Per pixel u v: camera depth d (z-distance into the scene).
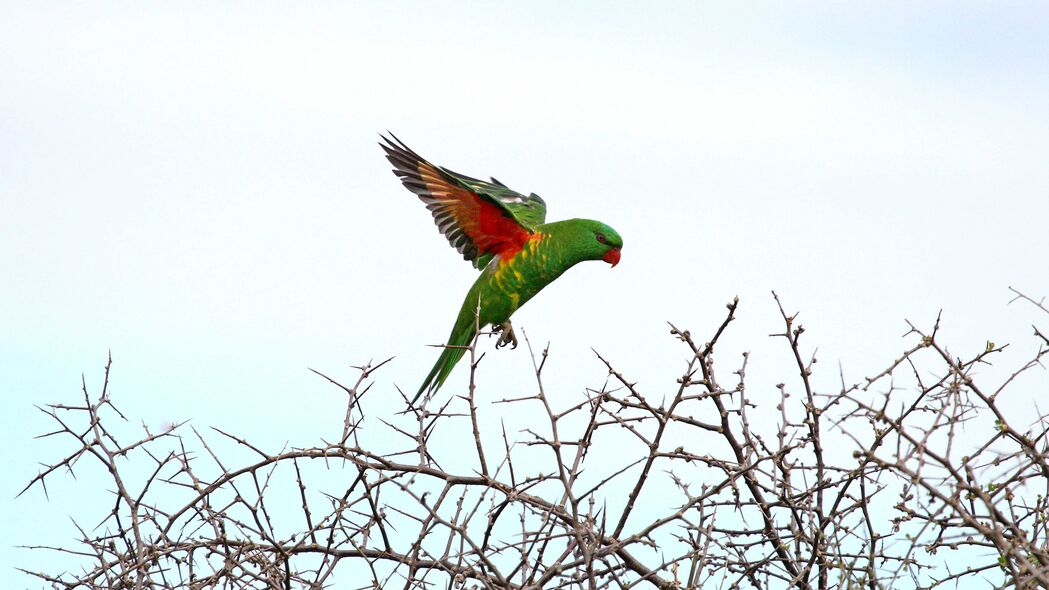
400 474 9.69
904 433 8.00
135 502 9.31
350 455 9.71
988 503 7.88
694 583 8.81
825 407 9.36
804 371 9.51
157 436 9.66
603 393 9.34
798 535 9.31
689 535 9.78
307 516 9.92
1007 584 8.84
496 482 9.55
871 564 9.23
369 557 9.94
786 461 9.96
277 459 9.64
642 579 8.95
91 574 9.39
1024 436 8.74
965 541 9.27
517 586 9.05
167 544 9.58
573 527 9.25
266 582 9.41
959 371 8.66
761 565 9.50
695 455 9.41
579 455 9.33
